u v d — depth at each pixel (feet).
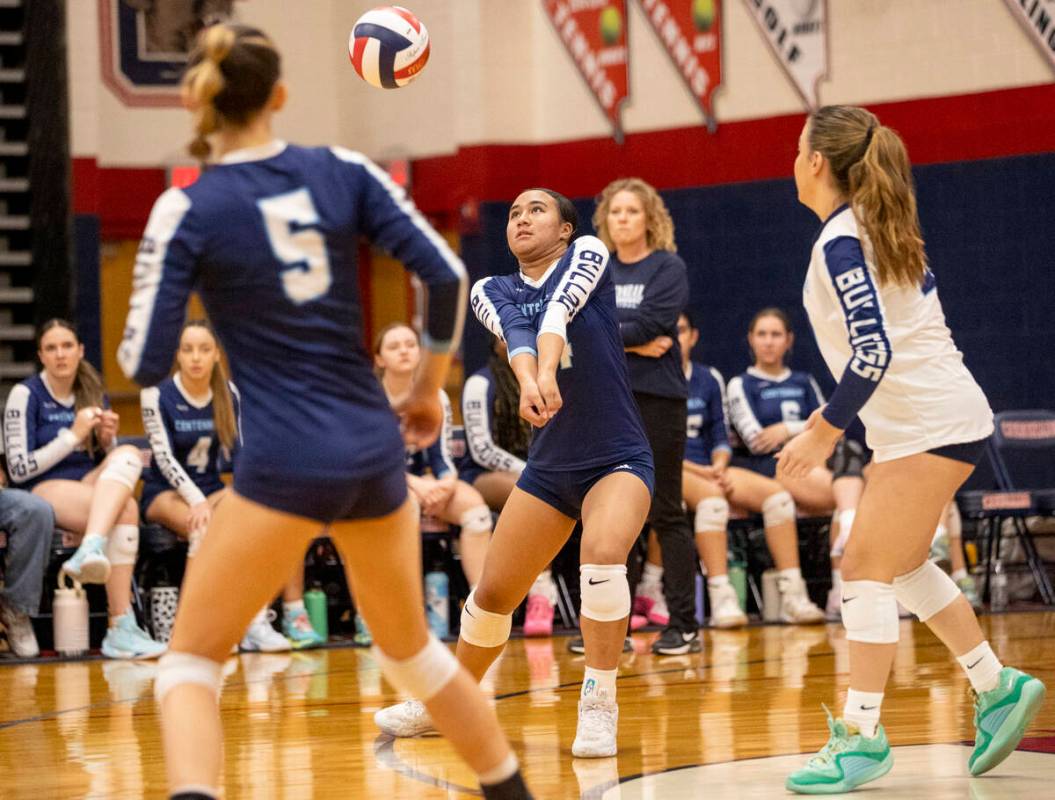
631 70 67.72
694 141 66.54
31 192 62.95
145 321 16.35
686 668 37.50
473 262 69.46
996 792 21.47
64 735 29.48
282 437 16.34
